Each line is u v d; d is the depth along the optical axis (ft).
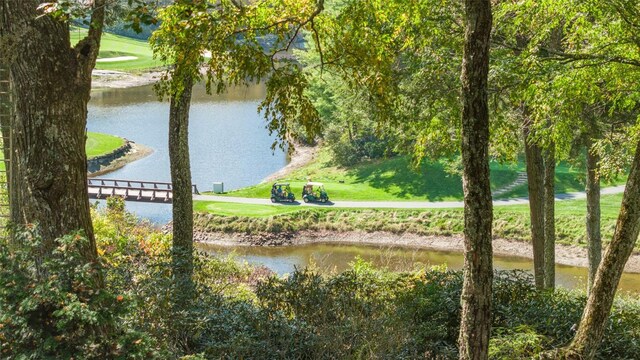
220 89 59.72
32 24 37.81
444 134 66.33
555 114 60.29
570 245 167.43
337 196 206.80
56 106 38.29
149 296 43.01
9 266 30.37
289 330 45.01
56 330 29.60
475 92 36.19
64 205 38.27
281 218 182.19
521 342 45.29
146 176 225.76
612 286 43.86
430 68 61.67
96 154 241.96
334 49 62.34
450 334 50.98
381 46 60.34
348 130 241.96
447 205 195.72
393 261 160.97
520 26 60.03
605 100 69.67
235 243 174.91
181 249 52.42
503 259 165.37
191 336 44.34
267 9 57.98
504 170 218.59
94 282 31.14
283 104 61.93
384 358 42.93
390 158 234.79
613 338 50.03
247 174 232.94
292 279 53.21
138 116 322.96
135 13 38.40
